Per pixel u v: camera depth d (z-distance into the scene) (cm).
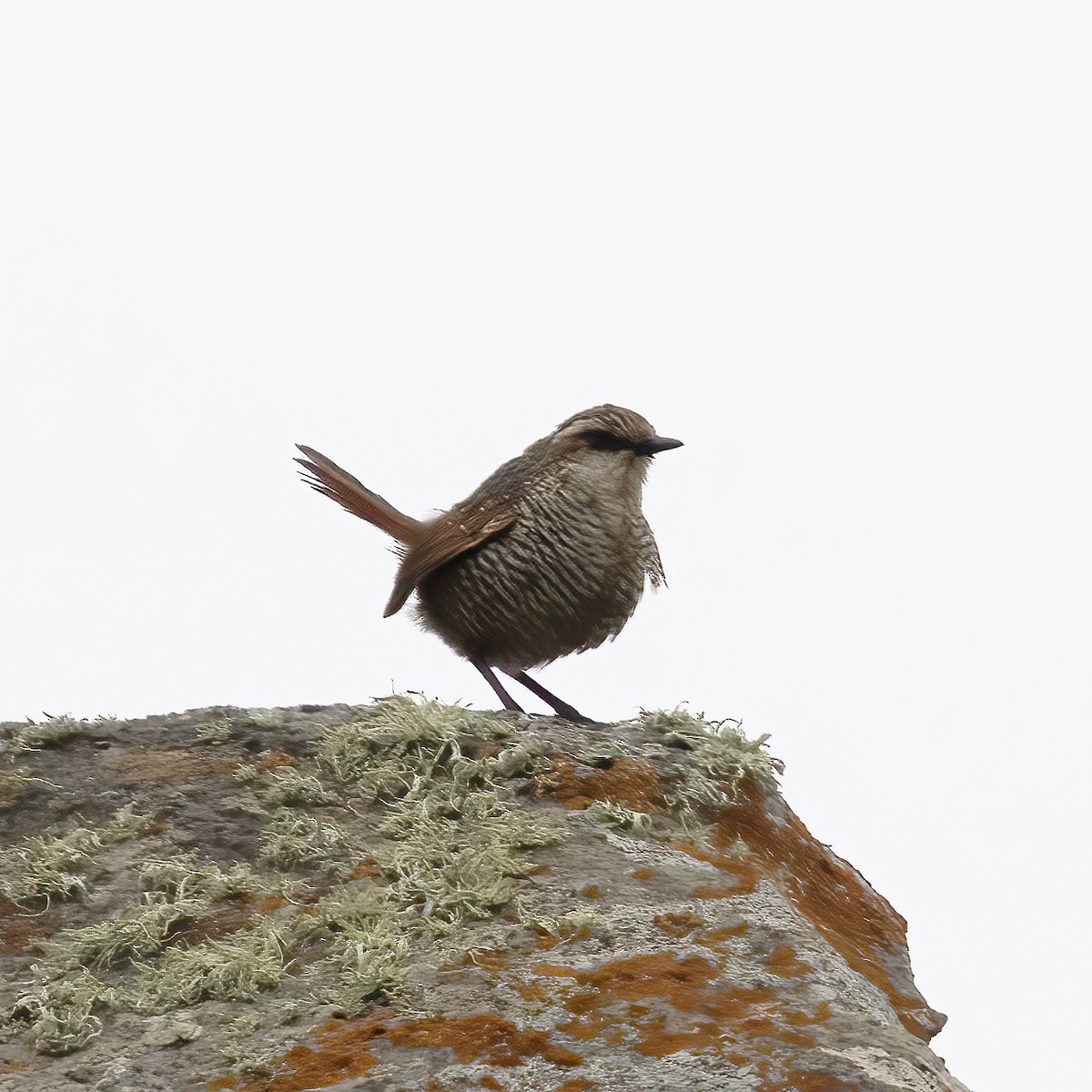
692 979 622
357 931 661
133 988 652
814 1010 603
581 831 746
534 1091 555
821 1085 544
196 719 873
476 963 636
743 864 738
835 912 785
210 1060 593
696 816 784
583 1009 601
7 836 768
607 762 812
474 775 791
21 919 704
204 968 651
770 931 662
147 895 709
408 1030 593
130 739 852
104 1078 584
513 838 732
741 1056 565
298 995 632
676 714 887
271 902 706
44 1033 616
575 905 679
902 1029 606
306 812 778
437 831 745
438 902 681
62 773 819
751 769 836
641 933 657
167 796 794
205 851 748
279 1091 570
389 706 864
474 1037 584
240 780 807
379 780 792
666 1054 569
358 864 732
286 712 880
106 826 771
